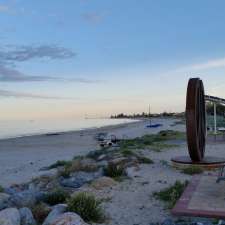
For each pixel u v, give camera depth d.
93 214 7.44
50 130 99.38
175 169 13.76
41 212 7.62
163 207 8.35
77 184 11.17
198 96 13.99
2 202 8.64
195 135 13.49
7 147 43.00
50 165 21.31
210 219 6.98
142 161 15.51
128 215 7.83
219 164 13.79
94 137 54.25
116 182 11.16
